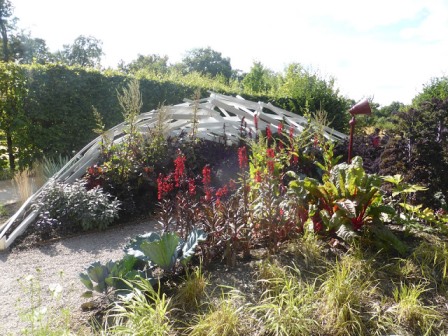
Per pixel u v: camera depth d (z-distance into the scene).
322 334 2.90
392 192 4.93
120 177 6.80
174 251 3.72
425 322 2.98
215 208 4.28
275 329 2.86
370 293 3.27
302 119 10.12
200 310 3.19
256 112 9.27
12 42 28.66
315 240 4.09
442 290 3.43
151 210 6.68
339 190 4.34
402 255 3.92
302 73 15.84
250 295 3.37
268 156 5.14
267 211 4.30
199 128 8.74
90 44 35.34
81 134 10.16
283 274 3.50
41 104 9.60
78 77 9.90
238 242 4.00
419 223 4.68
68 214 5.93
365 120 15.45
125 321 3.21
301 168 7.03
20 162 9.52
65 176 7.07
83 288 4.02
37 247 5.32
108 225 6.14
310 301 3.14
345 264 3.62
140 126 7.71
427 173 4.97
